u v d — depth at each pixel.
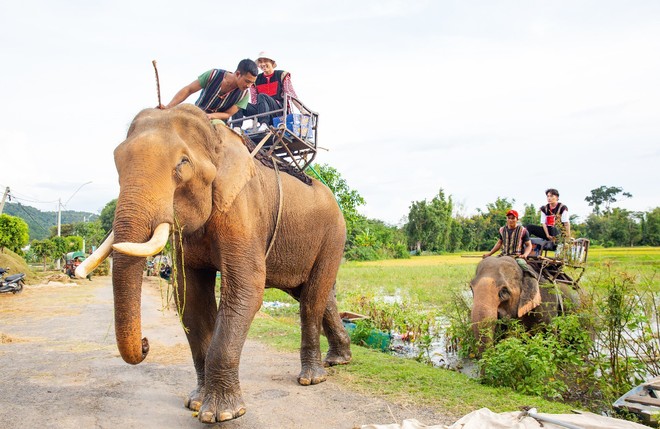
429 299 16.00
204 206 3.65
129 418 4.23
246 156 4.05
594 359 6.04
